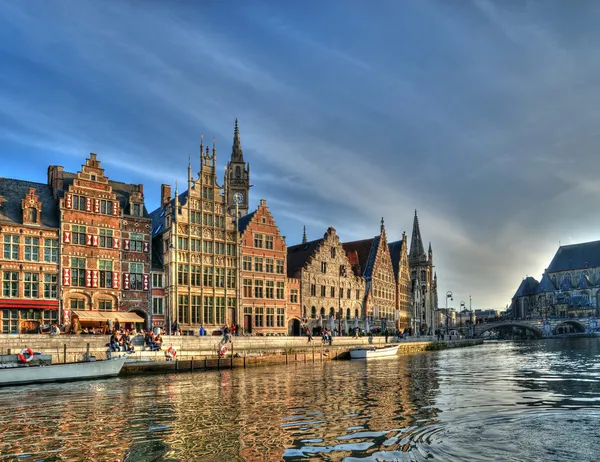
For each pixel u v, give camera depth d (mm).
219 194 76500
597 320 175875
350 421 24969
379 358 73562
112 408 29734
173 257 70125
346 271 99375
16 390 37469
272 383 41000
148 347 52719
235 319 76062
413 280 137875
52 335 47719
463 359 70750
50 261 60062
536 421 24156
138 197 68062
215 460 19094
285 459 18953
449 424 23734
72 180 65812
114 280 64625
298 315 87125
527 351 92062
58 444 21688
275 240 83438
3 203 59031
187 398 33188
